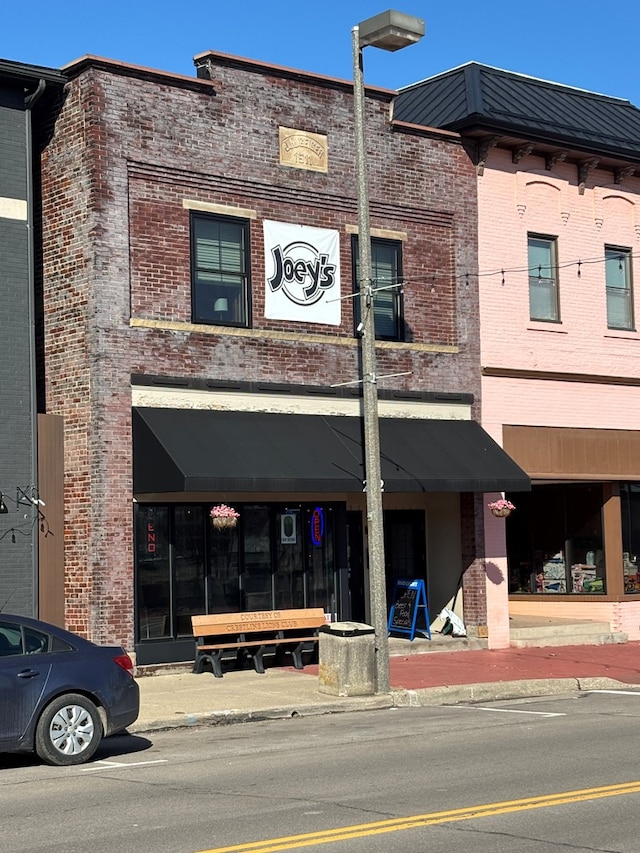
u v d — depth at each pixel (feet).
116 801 32.53
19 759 40.96
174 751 41.83
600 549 81.71
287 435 63.82
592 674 63.21
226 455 59.67
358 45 55.47
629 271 84.17
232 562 63.77
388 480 64.54
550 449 77.77
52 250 61.67
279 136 67.00
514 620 81.25
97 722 39.58
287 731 46.24
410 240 72.74
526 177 78.33
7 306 57.31
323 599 67.36
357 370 69.15
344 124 69.87
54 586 59.06
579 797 31.53
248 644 60.13
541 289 79.00
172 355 61.72
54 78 59.36
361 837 27.30
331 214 69.10
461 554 74.49
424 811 30.12
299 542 66.74
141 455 59.36
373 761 38.17
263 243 66.08
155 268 61.72
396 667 64.69
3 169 57.57
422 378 71.82
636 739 42.04
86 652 40.06
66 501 59.93
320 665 54.85
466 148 75.66
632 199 84.33
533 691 58.44
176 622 61.21
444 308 73.92
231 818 29.76
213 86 64.23
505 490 69.82
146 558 60.34
